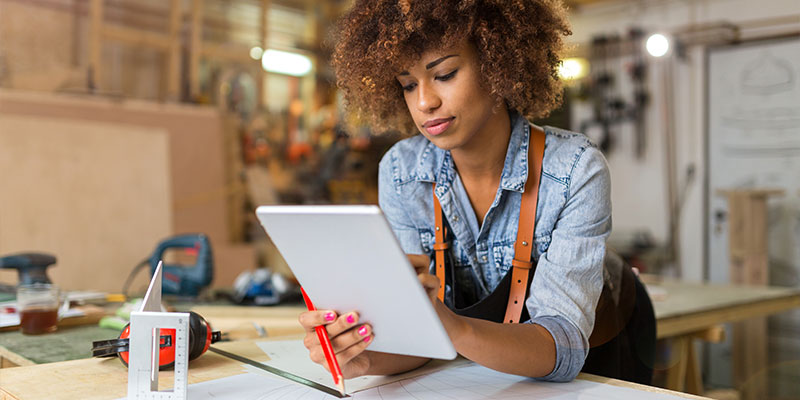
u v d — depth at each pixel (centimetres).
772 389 351
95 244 382
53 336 148
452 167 117
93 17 453
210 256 218
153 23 513
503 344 87
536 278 104
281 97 600
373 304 79
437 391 89
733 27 451
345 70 115
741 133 454
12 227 354
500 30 101
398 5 99
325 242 74
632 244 484
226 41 560
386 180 125
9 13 436
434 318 74
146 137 420
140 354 84
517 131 112
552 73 117
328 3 630
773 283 439
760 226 405
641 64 493
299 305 202
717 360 394
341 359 85
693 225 473
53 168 376
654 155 492
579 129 527
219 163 477
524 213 111
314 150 577
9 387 91
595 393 88
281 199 547
